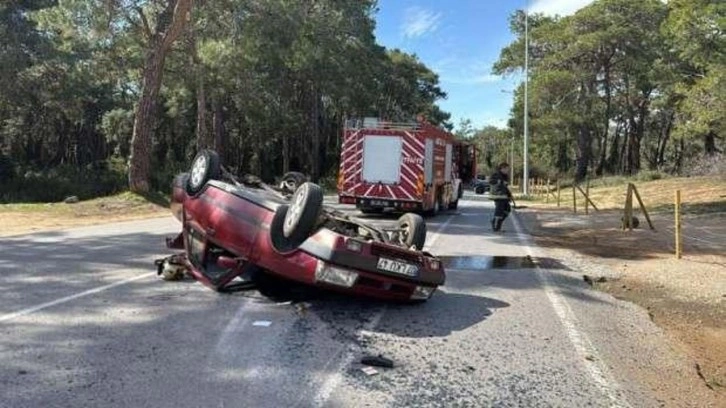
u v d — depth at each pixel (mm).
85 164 66375
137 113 23094
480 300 7996
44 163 65625
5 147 62188
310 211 6605
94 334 5781
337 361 5293
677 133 23375
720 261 11898
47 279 8219
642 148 87188
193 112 56781
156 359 5141
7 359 5059
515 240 14930
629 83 58781
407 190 20000
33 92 38375
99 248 11180
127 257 10125
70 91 40344
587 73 52156
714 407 4816
